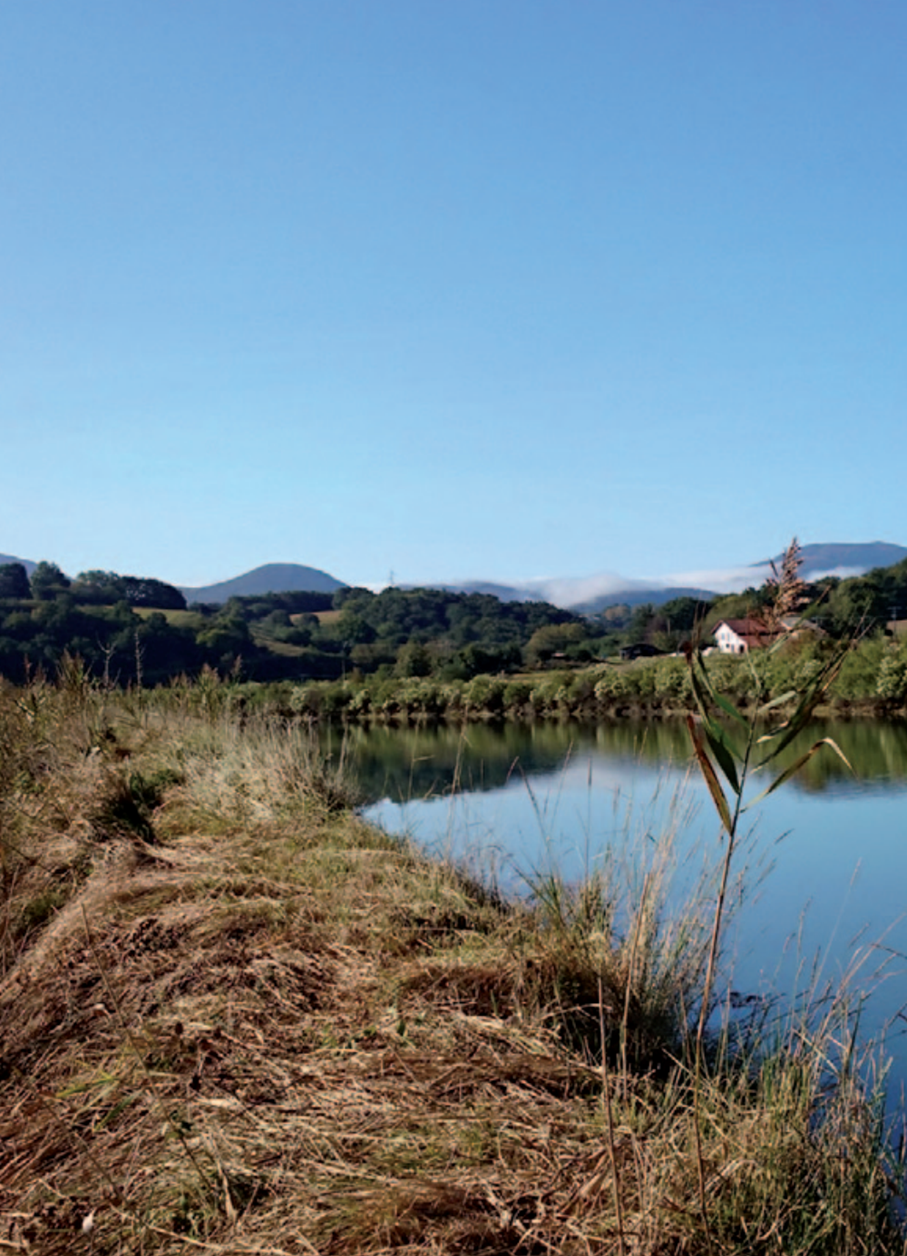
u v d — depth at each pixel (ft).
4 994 11.80
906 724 67.15
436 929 14.23
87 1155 8.33
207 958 12.78
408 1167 8.13
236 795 22.76
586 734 78.69
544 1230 7.41
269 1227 7.35
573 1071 10.00
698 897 15.26
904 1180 9.53
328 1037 10.55
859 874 25.08
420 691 104.47
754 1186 8.27
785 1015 14.24
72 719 29.14
